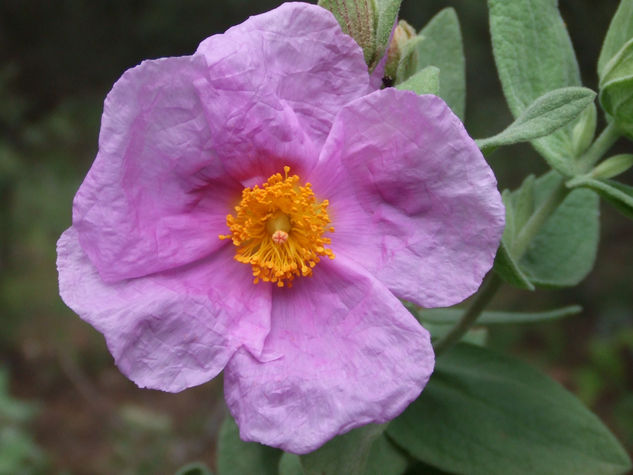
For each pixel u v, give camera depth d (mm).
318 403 81
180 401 392
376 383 81
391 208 87
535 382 109
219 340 85
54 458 362
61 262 83
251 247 93
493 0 103
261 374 84
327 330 87
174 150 85
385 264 86
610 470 102
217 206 91
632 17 100
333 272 89
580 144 104
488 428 106
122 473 348
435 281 82
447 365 112
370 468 105
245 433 81
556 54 105
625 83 94
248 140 87
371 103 81
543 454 104
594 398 376
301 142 87
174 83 82
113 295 83
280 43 84
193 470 117
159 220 87
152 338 83
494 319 115
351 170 87
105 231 82
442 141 80
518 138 82
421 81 85
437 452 105
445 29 112
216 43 82
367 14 90
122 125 81
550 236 116
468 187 80
